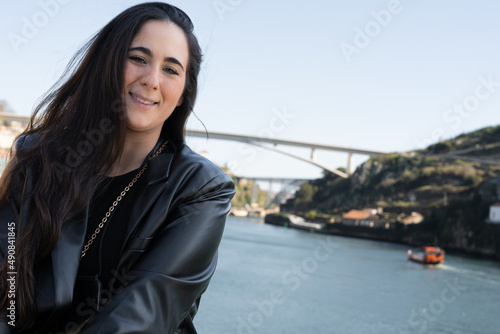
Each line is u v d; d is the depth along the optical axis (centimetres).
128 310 73
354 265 4206
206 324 1841
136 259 81
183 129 100
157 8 92
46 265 80
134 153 92
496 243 5647
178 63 90
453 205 6588
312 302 2442
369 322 2120
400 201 8444
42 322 79
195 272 82
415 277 3659
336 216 9469
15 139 92
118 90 87
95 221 86
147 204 84
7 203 84
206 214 84
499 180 6962
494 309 2545
